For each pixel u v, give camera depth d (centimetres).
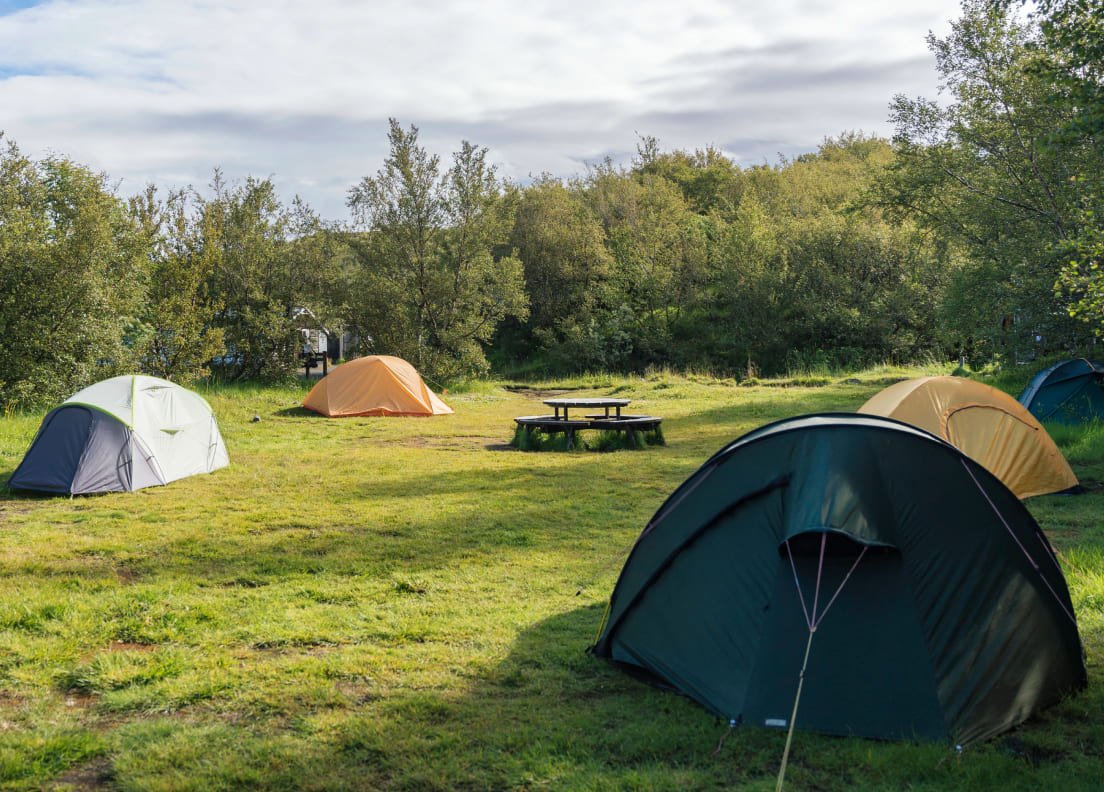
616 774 354
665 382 2783
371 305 2795
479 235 2788
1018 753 369
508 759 365
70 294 1762
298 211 2770
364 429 1702
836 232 3575
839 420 466
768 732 388
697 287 3912
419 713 411
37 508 917
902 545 411
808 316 3497
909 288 3312
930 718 382
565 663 479
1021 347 1720
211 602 588
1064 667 426
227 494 1000
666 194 4544
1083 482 984
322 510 907
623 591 495
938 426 920
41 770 356
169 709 418
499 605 585
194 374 2198
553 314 4053
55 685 449
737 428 1622
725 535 449
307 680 451
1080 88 824
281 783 346
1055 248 1526
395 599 599
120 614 561
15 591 608
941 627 400
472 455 1338
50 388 1705
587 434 1559
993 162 1828
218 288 2636
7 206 1805
